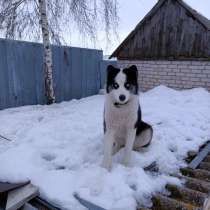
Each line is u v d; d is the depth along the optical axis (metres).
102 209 2.00
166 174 2.72
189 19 6.97
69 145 3.26
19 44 5.57
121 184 2.30
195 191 2.33
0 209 2.12
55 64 6.57
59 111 5.34
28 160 2.71
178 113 4.75
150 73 8.16
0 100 5.38
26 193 2.21
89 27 6.30
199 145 3.43
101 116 4.76
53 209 2.11
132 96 2.66
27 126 4.21
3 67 5.34
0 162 2.65
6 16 5.49
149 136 3.11
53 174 2.48
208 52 6.74
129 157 2.82
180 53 7.31
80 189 2.25
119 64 8.93
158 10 7.62
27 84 5.91
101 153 3.09
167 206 2.14
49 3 5.78
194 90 6.78
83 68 7.48
